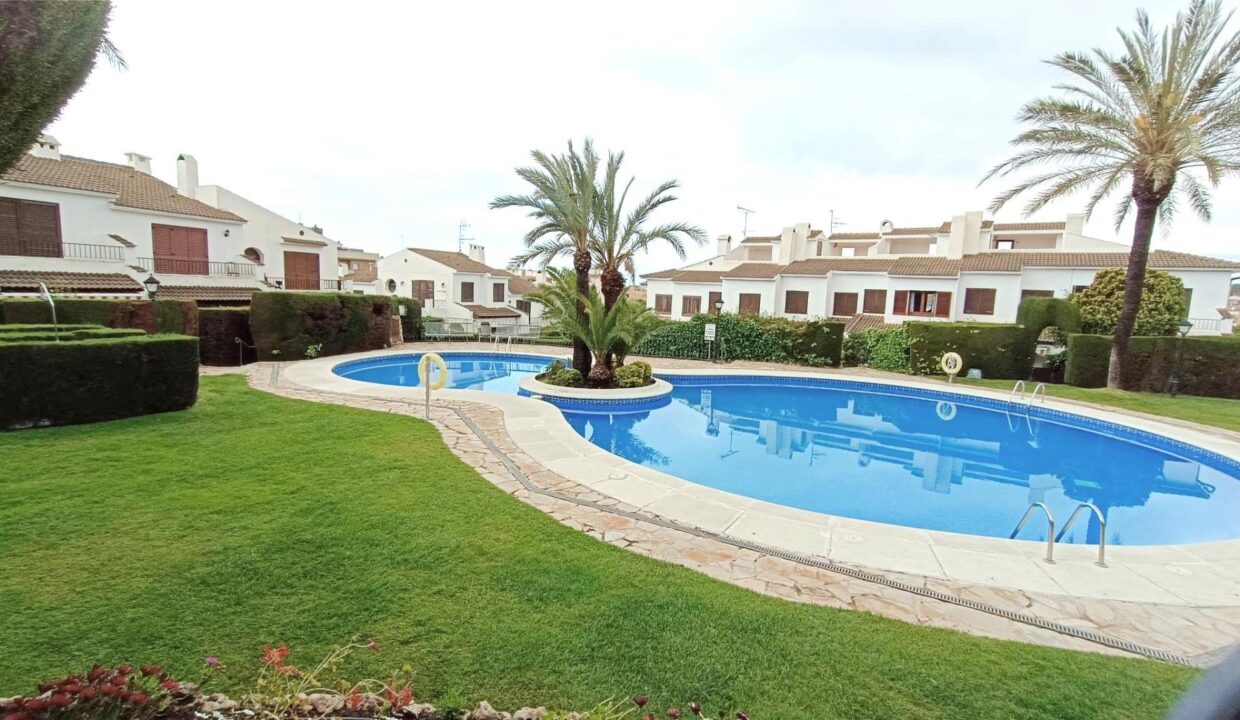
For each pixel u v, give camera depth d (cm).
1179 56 1443
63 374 831
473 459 752
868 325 3066
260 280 2755
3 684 281
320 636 337
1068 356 1808
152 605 362
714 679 313
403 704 267
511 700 289
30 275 1928
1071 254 2836
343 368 1809
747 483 904
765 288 3444
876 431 1318
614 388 1486
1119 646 379
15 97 284
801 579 459
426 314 4162
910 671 329
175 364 951
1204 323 2542
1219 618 423
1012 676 329
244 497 562
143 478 607
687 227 1533
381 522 513
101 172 2427
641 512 595
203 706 258
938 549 536
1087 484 969
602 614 377
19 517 491
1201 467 1062
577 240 1486
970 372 1953
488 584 412
